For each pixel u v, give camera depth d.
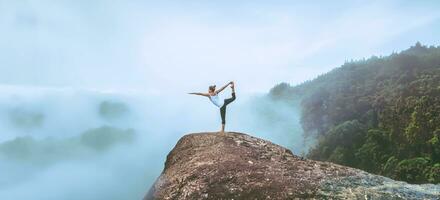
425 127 108.19
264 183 9.80
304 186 9.62
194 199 9.86
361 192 9.39
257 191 9.62
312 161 11.51
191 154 11.92
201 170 10.62
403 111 122.56
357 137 131.38
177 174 10.99
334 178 10.10
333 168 10.84
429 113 110.31
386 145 117.56
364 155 116.31
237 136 12.59
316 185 9.68
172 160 12.29
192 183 10.29
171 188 10.53
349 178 10.14
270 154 11.66
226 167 10.55
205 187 10.04
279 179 9.89
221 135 12.56
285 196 9.36
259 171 10.30
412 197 9.29
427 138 106.50
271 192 9.52
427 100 118.25
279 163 11.02
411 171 86.44
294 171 10.43
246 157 11.17
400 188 9.72
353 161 121.75
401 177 87.12
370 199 9.12
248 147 11.91
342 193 9.35
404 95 147.38
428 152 102.94
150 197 11.12
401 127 118.31
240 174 10.23
